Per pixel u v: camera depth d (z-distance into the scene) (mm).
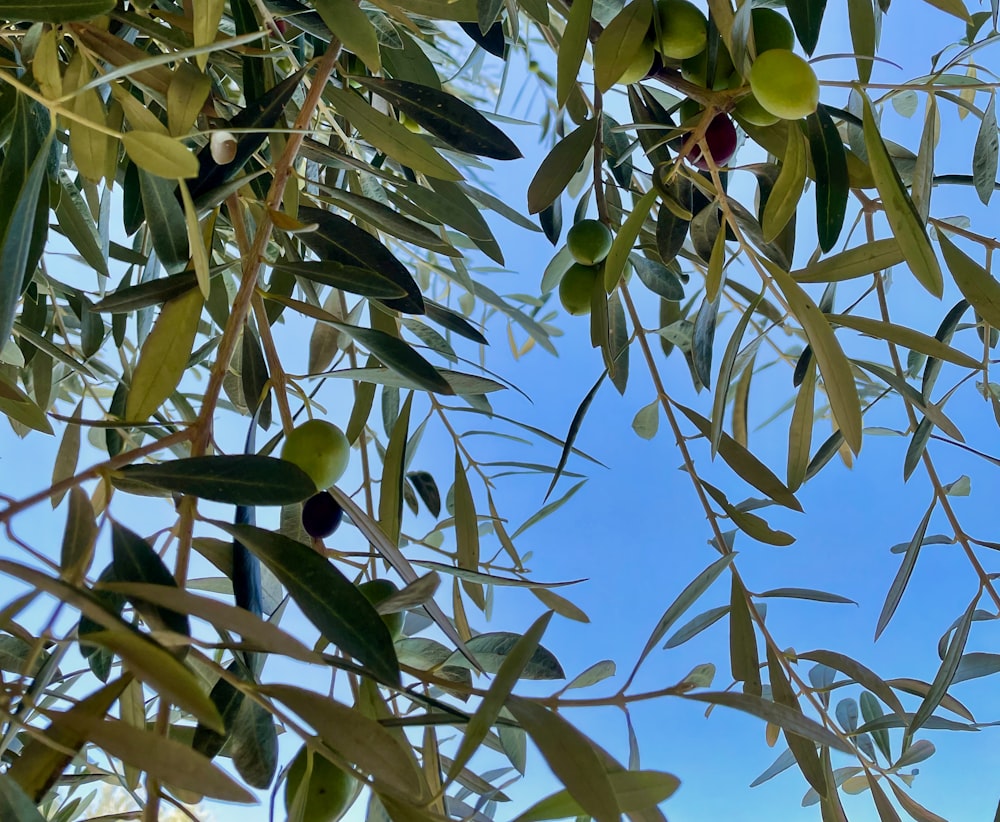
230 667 235
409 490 440
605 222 344
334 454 257
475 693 220
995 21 314
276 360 275
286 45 303
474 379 327
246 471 207
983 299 258
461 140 295
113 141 290
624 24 270
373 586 278
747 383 380
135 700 231
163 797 181
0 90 262
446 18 295
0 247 206
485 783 315
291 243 335
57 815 374
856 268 268
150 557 190
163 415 420
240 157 263
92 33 260
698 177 299
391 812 181
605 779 180
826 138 288
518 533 389
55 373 476
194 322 245
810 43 269
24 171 254
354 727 178
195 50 191
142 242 402
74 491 186
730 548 367
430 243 329
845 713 407
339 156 308
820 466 376
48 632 177
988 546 329
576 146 296
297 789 213
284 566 210
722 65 293
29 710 186
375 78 296
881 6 319
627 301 370
